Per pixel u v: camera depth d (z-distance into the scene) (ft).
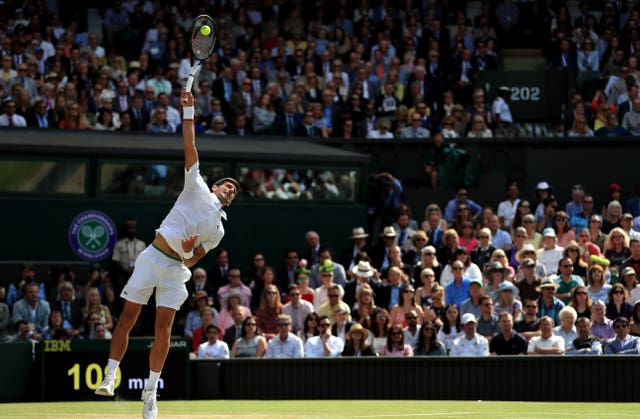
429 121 135.74
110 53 141.18
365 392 84.99
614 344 88.84
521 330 93.91
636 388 82.28
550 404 74.49
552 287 96.58
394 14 152.25
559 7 154.51
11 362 81.66
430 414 60.23
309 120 132.77
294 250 120.78
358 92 136.05
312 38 147.02
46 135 119.03
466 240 111.75
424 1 153.28
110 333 100.42
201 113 133.69
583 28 147.02
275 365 85.66
